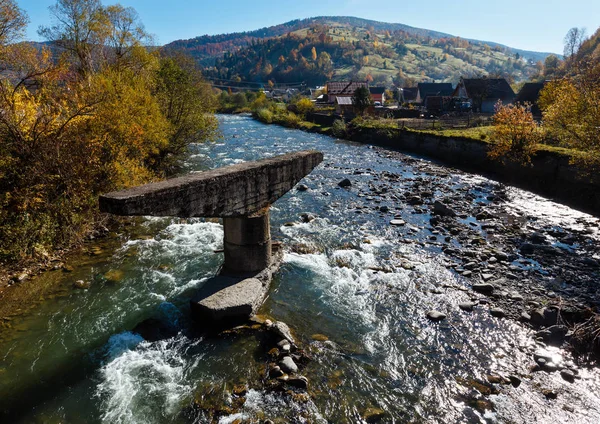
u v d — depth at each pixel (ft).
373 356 26.84
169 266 39.99
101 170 50.57
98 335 28.78
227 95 367.25
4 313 31.42
